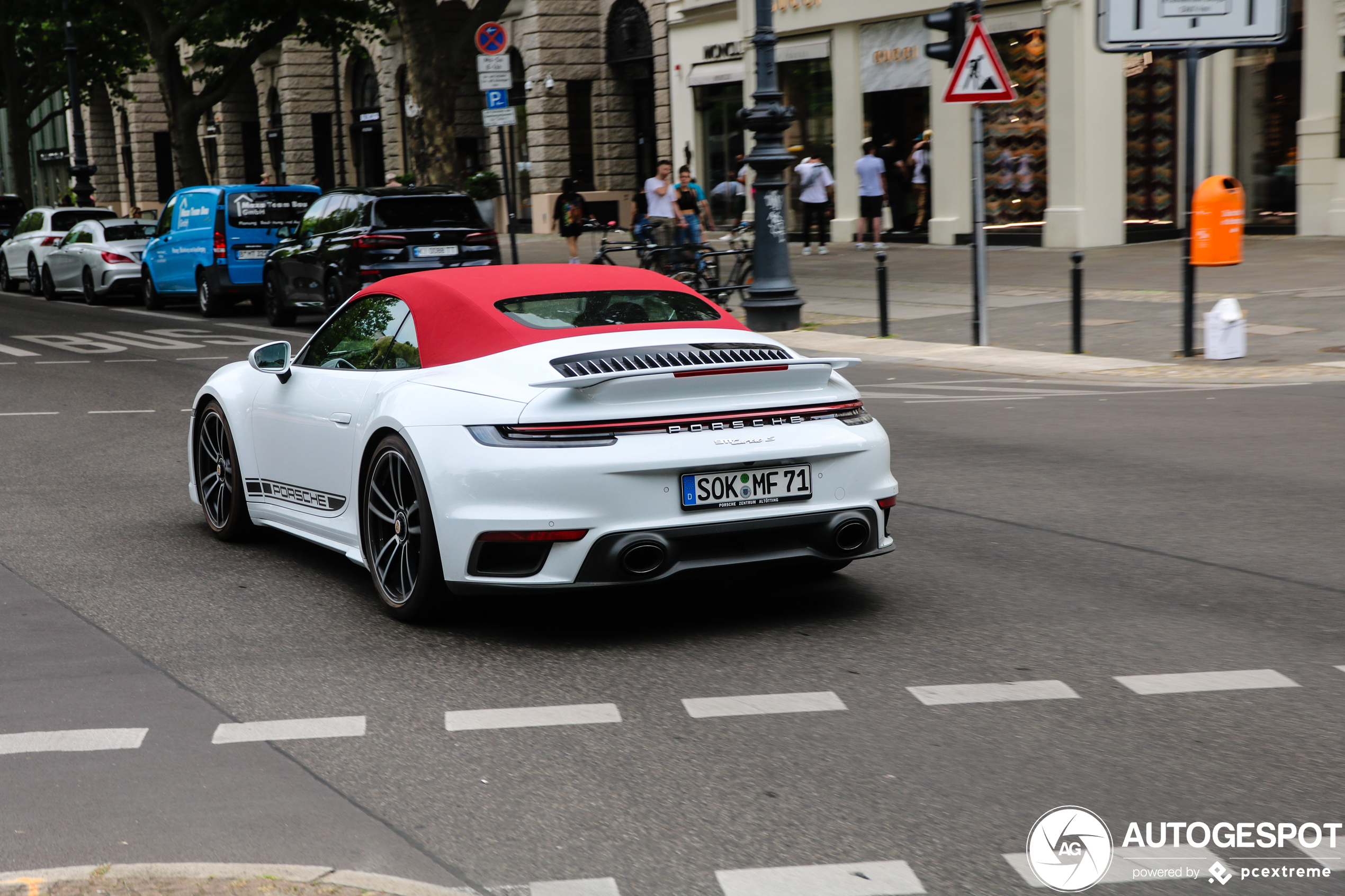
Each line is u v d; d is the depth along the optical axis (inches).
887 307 681.0
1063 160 978.7
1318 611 221.0
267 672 200.2
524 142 1579.7
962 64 581.3
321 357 260.8
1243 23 530.3
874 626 219.0
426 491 211.2
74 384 557.9
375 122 1873.8
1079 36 954.7
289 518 263.6
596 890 129.7
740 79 1278.3
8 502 331.6
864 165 1020.5
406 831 143.8
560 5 1483.8
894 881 130.9
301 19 1478.8
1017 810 146.7
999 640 209.5
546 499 199.8
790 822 144.5
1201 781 153.6
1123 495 312.8
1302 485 316.5
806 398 215.6
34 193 3107.8
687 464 202.1
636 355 215.0
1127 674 191.9
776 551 211.6
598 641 213.3
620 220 1521.9
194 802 152.2
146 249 965.8
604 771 159.9
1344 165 917.8
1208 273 784.9
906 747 165.8
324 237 774.5
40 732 175.3
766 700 183.9
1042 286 780.6
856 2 1138.7
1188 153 536.1
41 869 134.6
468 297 231.1
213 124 2313.0
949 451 374.3
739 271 807.7
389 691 190.5
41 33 1740.9
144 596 244.5
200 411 292.7
